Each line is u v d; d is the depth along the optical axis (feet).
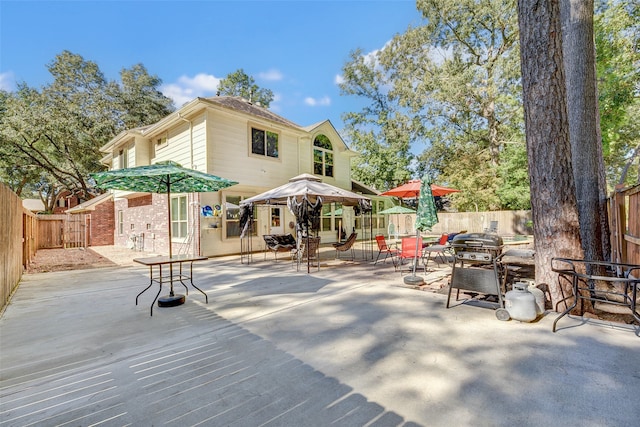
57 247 53.57
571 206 13.03
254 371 8.55
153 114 72.28
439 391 7.34
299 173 44.37
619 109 37.01
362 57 75.61
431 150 68.08
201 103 32.07
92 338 11.11
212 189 20.72
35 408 7.00
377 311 13.70
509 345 9.78
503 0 53.11
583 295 12.48
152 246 42.37
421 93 62.08
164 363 9.14
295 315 13.42
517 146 54.54
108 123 65.10
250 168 37.68
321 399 7.15
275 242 31.83
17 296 17.52
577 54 18.07
